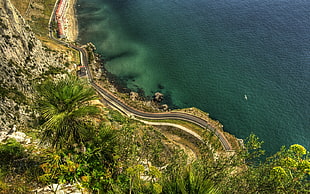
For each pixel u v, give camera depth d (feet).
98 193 51.93
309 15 475.72
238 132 288.51
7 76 176.14
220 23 468.75
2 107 151.33
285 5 512.63
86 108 59.31
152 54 400.26
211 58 393.91
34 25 402.52
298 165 43.96
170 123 279.69
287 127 291.58
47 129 56.75
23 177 51.96
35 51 226.79
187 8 514.27
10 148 56.80
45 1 467.52
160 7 518.37
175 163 64.49
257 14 488.44
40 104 59.21
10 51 191.62
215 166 55.16
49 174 51.47
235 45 416.46
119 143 65.72
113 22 469.16
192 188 38.60
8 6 200.64
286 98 323.98
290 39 418.92
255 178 51.24
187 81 356.38
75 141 60.23
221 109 316.60
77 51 366.22
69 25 443.73
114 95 307.17
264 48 404.98
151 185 47.32
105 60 377.91
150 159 87.97
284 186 45.85
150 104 311.06
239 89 342.03
